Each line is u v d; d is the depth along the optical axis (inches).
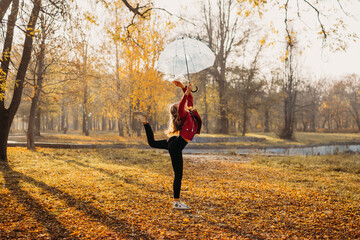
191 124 185.5
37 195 226.1
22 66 426.6
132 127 1662.2
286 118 1625.2
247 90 1473.9
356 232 158.1
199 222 174.2
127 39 373.1
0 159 422.6
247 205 214.4
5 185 261.4
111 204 206.8
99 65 848.3
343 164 473.7
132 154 635.5
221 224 171.0
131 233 153.2
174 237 148.8
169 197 234.1
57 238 144.9
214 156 684.7
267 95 1712.6
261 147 1191.6
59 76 751.7
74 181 286.7
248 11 326.6
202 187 282.5
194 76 1507.1
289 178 345.7
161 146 195.9
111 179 306.3
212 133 1631.4
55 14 331.3
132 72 1159.6
